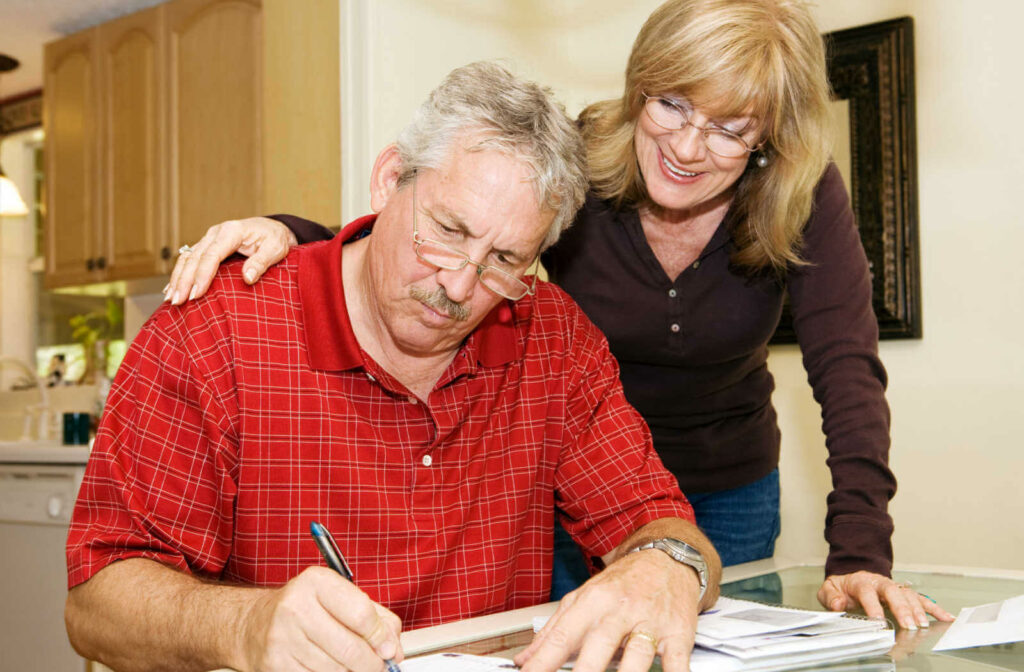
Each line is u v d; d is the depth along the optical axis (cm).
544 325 123
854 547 114
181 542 94
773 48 113
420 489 106
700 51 112
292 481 100
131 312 321
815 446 229
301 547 100
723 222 133
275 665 72
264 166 231
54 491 230
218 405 97
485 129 94
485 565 111
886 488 121
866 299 133
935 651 84
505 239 95
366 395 104
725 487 151
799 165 124
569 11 259
